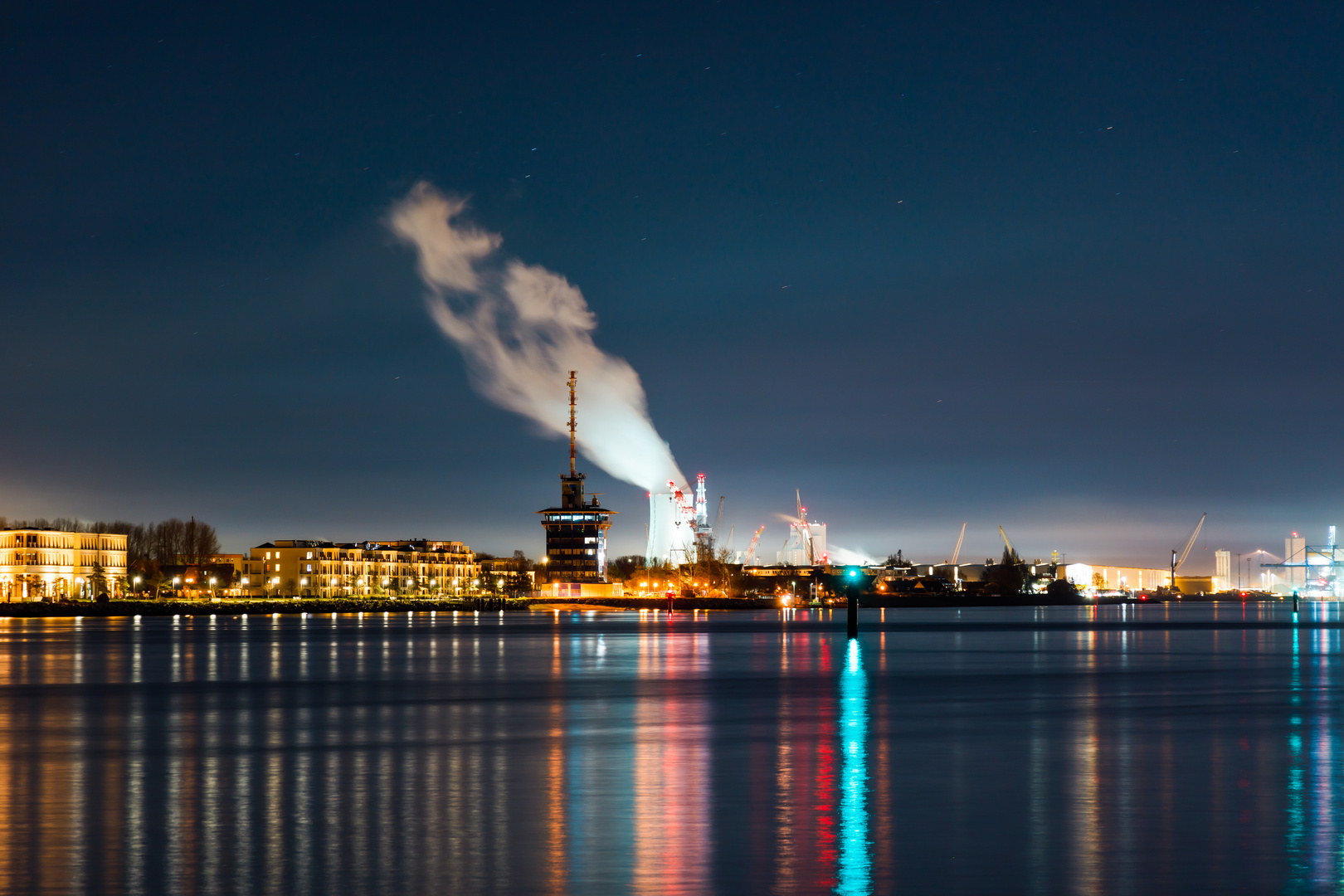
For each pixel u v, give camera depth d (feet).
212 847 99.86
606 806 118.42
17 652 426.51
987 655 409.69
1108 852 98.12
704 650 444.96
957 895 85.35
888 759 151.12
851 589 408.05
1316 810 116.06
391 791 127.44
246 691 259.39
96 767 146.00
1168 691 255.09
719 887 87.35
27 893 85.76
